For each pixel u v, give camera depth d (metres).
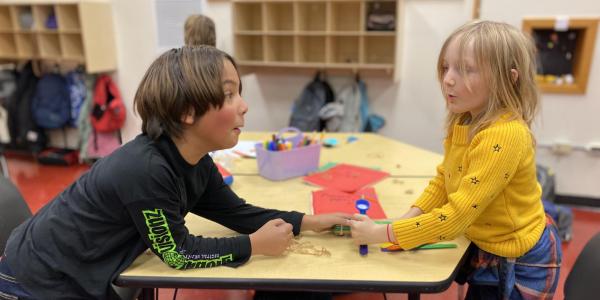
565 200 3.06
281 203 1.39
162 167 0.92
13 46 3.90
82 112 3.79
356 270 0.97
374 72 3.28
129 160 0.92
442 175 1.20
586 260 1.11
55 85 3.79
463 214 0.96
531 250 1.05
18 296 0.96
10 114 3.92
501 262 1.05
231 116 0.94
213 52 0.95
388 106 3.32
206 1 3.35
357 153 1.97
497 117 0.97
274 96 3.53
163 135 0.96
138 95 0.96
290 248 1.07
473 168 0.97
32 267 0.94
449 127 1.14
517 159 0.95
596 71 2.79
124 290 1.27
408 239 1.00
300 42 3.21
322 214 1.17
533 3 2.78
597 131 2.89
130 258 0.98
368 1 3.02
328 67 3.23
